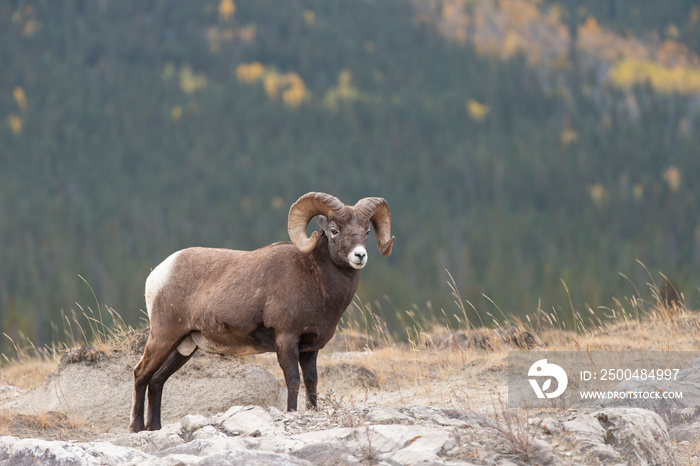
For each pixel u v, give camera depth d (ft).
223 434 83.05
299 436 78.18
